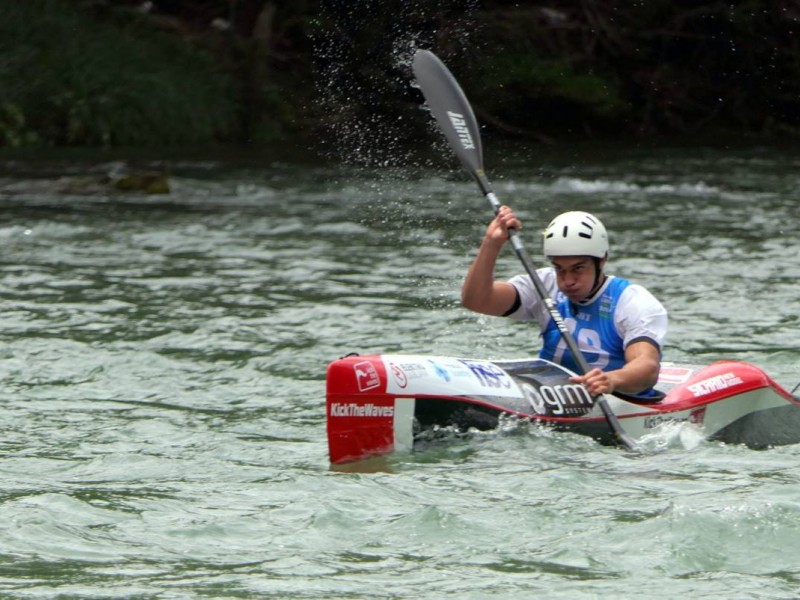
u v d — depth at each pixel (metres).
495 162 69.44
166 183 54.91
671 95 91.00
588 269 18.53
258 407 20.80
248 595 11.70
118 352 24.77
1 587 11.88
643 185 58.41
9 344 25.20
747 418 19.39
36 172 61.41
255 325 27.47
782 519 13.76
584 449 17.58
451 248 39.53
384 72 69.12
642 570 12.43
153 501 14.93
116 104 78.00
